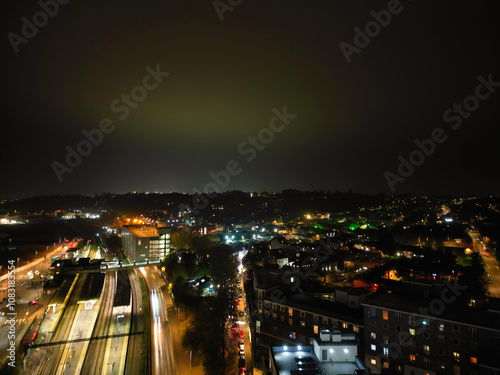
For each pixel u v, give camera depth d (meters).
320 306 50.06
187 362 51.31
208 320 61.91
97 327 62.72
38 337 58.06
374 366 41.66
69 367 48.25
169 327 63.62
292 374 35.72
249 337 61.94
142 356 52.00
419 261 87.50
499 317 37.28
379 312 42.56
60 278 92.62
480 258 101.12
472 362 35.97
